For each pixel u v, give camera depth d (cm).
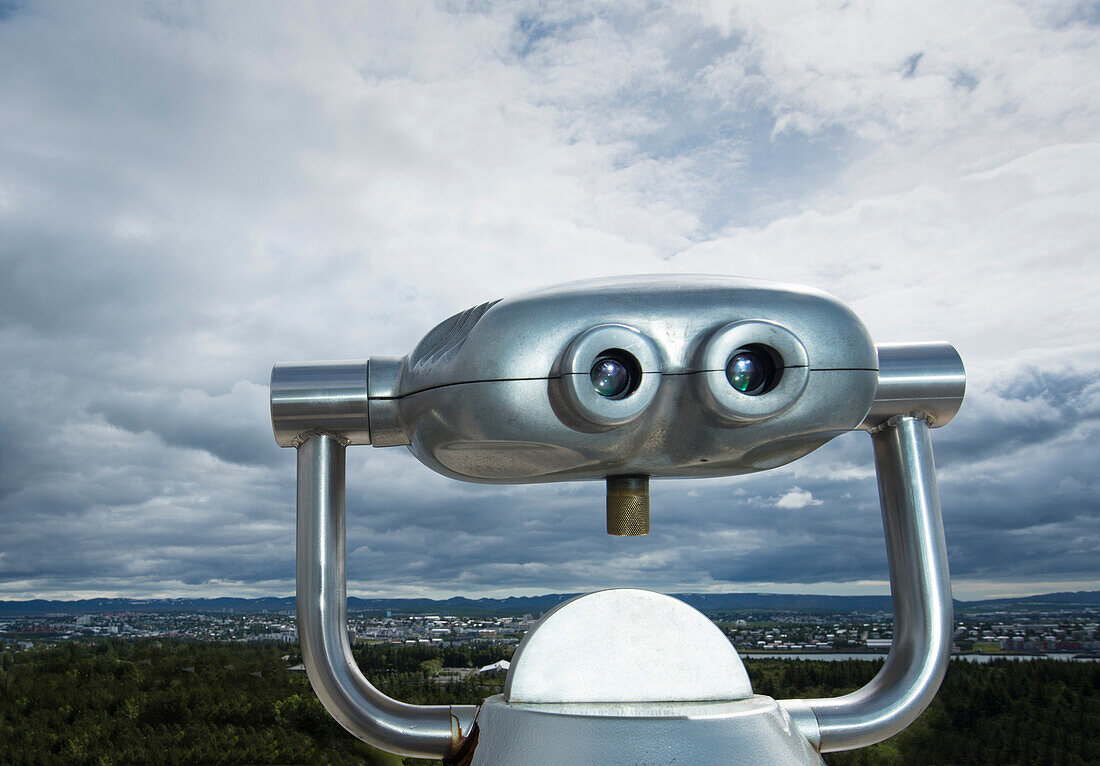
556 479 72
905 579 76
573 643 58
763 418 61
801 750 57
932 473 78
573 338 61
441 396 65
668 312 61
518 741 54
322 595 73
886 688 72
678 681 58
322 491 76
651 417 62
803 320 63
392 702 71
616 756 52
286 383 76
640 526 70
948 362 78
